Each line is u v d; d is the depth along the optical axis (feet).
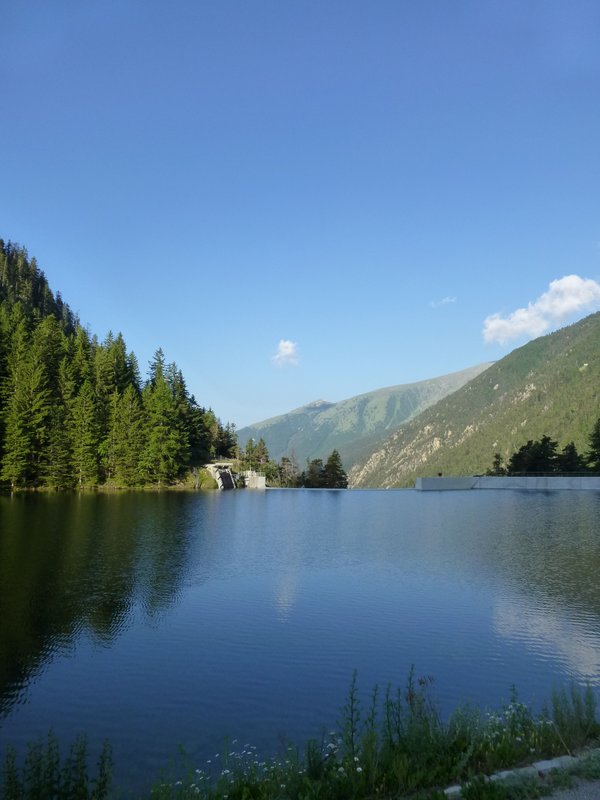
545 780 20.38
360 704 36.06
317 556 87.66
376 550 93.15
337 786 20.63
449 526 124.57
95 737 32.14
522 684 38.88
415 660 43.60
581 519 134.62
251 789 21.74
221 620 53.42
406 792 20.53
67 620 53.11
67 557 84.07
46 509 160.97
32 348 294.25
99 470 285.64
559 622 52.95
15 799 24.12
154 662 42.98
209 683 39.22
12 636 48.70
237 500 213.46
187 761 29.27
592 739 24.47
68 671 41.29
